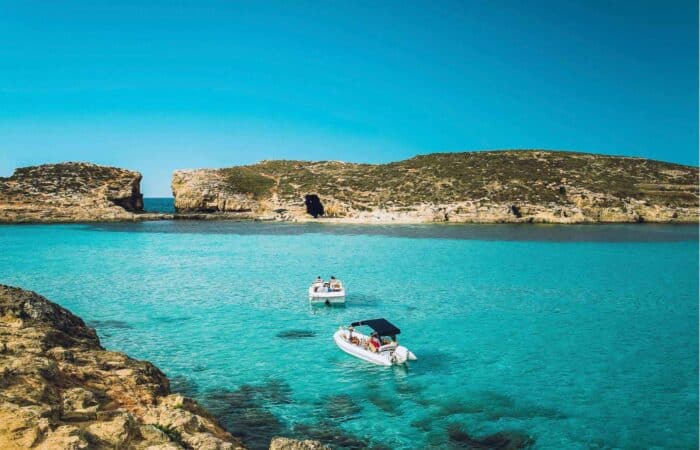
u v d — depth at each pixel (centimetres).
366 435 1543
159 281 4178
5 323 1681
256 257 5716
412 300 3503
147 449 952
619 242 6975
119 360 1543
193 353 2323
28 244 6925
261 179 13788
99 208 11319
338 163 15775
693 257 5600
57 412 1027
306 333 2678
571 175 12150
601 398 1834
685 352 2367
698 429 1598
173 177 13225
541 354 2333
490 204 10556
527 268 4884
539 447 1484
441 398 1830
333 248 6562
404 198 11394
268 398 1819
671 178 12106
